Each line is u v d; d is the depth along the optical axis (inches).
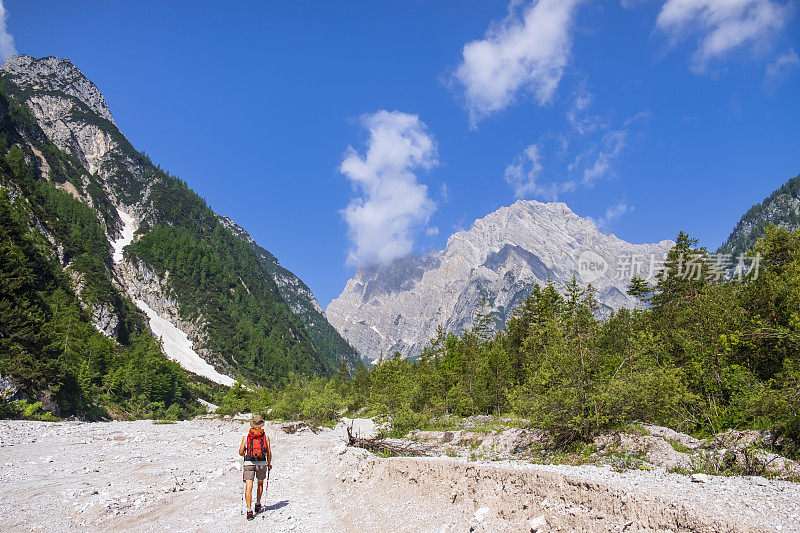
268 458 414.3
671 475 385.7
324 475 608.1
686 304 1379.2
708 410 677.9
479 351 2139.5
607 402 588.4
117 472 597.9
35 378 1886.1
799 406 478.0
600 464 489.1
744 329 768.3
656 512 255.4
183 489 500.7
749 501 278.2
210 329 7047.2
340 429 1338.6
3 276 2320.4
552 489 317.7
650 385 594.9
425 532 315.3
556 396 609.9
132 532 332.8
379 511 381.7
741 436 485.1
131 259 7623.0
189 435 1120.8
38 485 498.9
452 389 1617.9
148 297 7391.7
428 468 432.1
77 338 3331.7
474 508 339.3
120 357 3956.7
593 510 280.8
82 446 848.9
